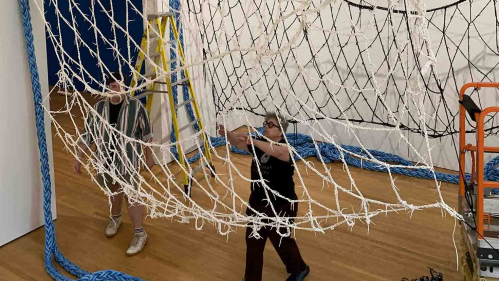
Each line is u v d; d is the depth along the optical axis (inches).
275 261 98.3
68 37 216.4
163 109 146.2
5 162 99.0
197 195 127.9
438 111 146.2
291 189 80.4
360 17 150.6
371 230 110.6
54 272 92.6
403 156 155.9
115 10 195.3
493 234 70.5
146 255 99.8
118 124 94.0
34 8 97.7
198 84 159.8
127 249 101.9
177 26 137.6
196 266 96.3
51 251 98.0
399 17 143.3
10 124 98.2
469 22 135.9
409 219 116.2
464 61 139.4
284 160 76.4
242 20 168.6
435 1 139.9
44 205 99.6
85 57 214.8
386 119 155.6
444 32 140.3
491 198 78.3
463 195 81.7
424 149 151.3
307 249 102.1
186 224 112.3
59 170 141.1
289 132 177.9
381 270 95.1
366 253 101.1
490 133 135.5
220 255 100.3
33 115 102.3
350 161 152.8
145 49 122.1
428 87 146.0
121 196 105.5
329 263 97.3
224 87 171.9
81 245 103.2
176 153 152.8
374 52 151.6
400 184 138.8
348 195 130.2
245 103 181.0
